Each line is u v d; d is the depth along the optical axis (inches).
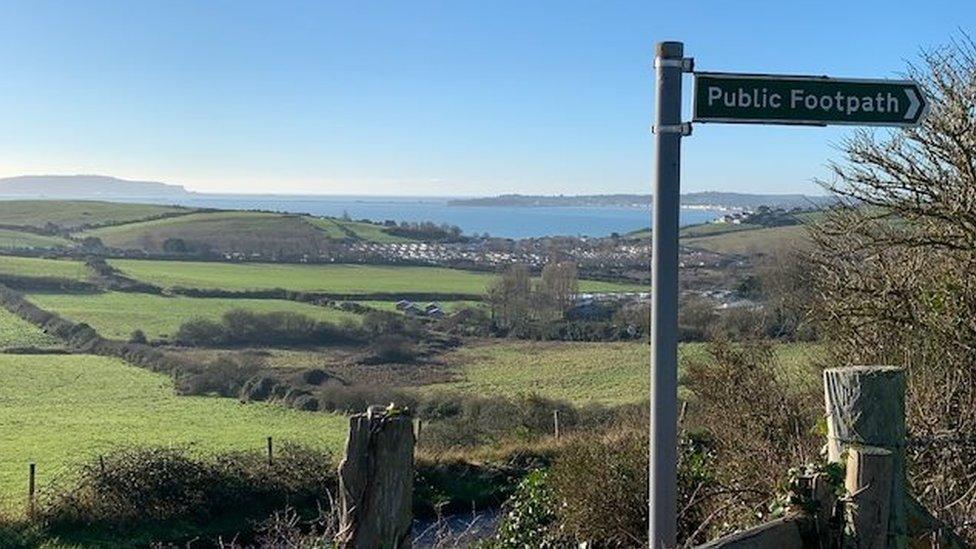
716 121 153.5
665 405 151.6
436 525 293.3
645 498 343.0
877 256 314.0
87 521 641.0
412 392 1306.6
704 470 298.5
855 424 135.5
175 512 660.7
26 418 1194.0
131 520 645.9
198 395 1397.6
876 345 306.7
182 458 687.7
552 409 1044.5
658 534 151.2
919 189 295.7
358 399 1266.0
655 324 152.5
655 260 152.8
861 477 133.0
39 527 625.3
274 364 1569.9
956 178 291.3
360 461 107.7
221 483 684.1
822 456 154.1
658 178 152.8
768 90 155.2
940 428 223.8
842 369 138.7
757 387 325.4
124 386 1456.7
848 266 325.7
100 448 949.2
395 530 107.4
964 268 281.3
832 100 157.6
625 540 344.5
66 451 941.8
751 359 355.9
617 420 786.2
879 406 134.5
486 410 1077.1
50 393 1390.3
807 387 331.6
